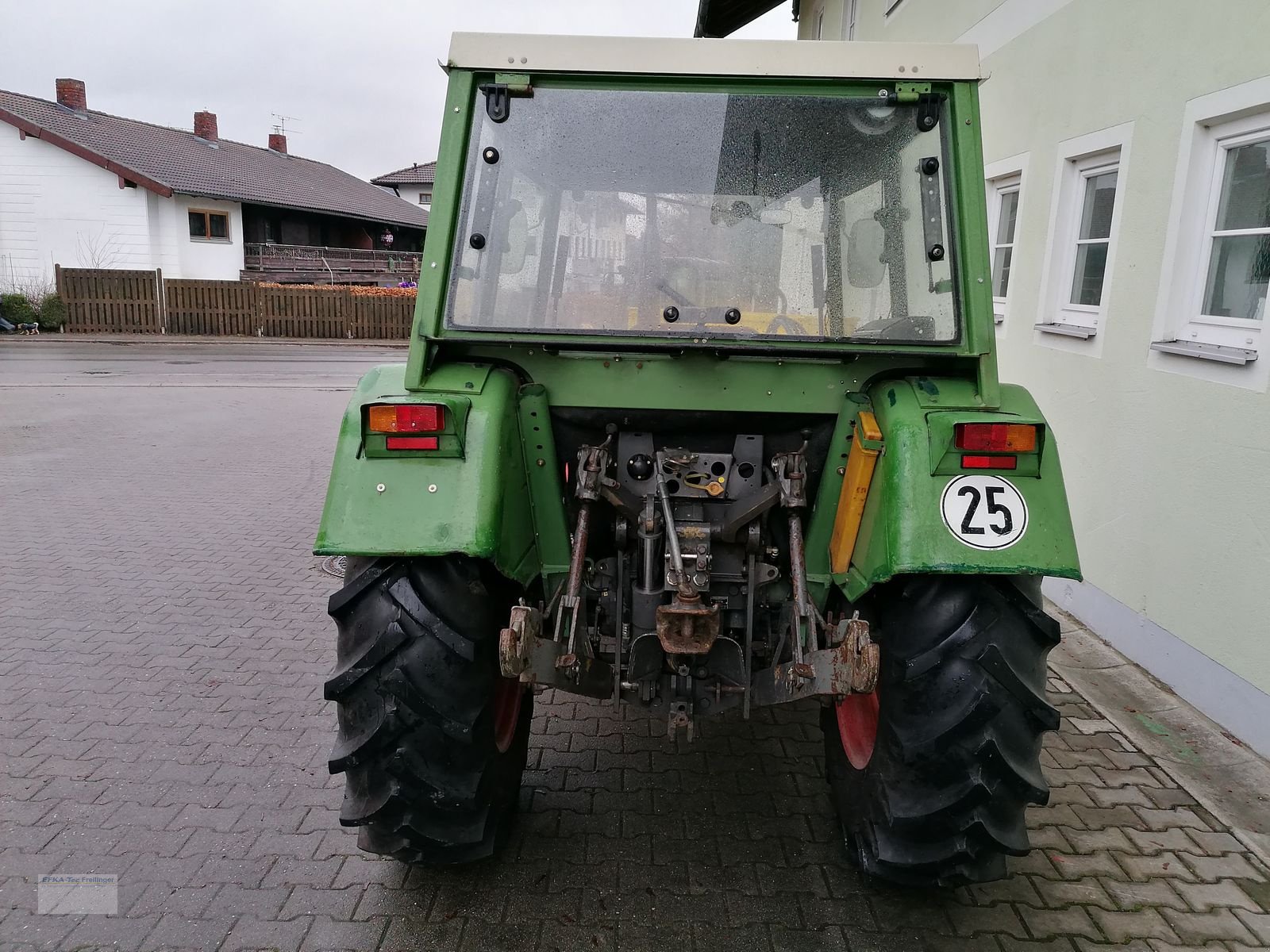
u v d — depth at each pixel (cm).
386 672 221
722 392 246
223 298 2400
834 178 245
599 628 275
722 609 268
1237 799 318
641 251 246
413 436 218
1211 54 381
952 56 239
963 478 215
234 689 398
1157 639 405
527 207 246
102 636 455
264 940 243
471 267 246
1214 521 369
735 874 272
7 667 416
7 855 279
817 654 229
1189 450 387
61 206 2483
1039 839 293
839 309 246
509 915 253
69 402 1227
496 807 254
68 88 2830
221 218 2684
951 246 241
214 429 1056
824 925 251
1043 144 536
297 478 827
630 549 271
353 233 3462
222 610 495
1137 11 438
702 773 332
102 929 246
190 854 281
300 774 329
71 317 2350
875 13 935
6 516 680
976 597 219
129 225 2484
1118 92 453
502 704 271
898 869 232
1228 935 251
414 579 223
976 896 264
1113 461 444
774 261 246
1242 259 377
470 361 248
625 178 246
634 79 243
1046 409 516
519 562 238
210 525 665
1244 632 352
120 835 290
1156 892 268
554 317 246
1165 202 409
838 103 244
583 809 307
